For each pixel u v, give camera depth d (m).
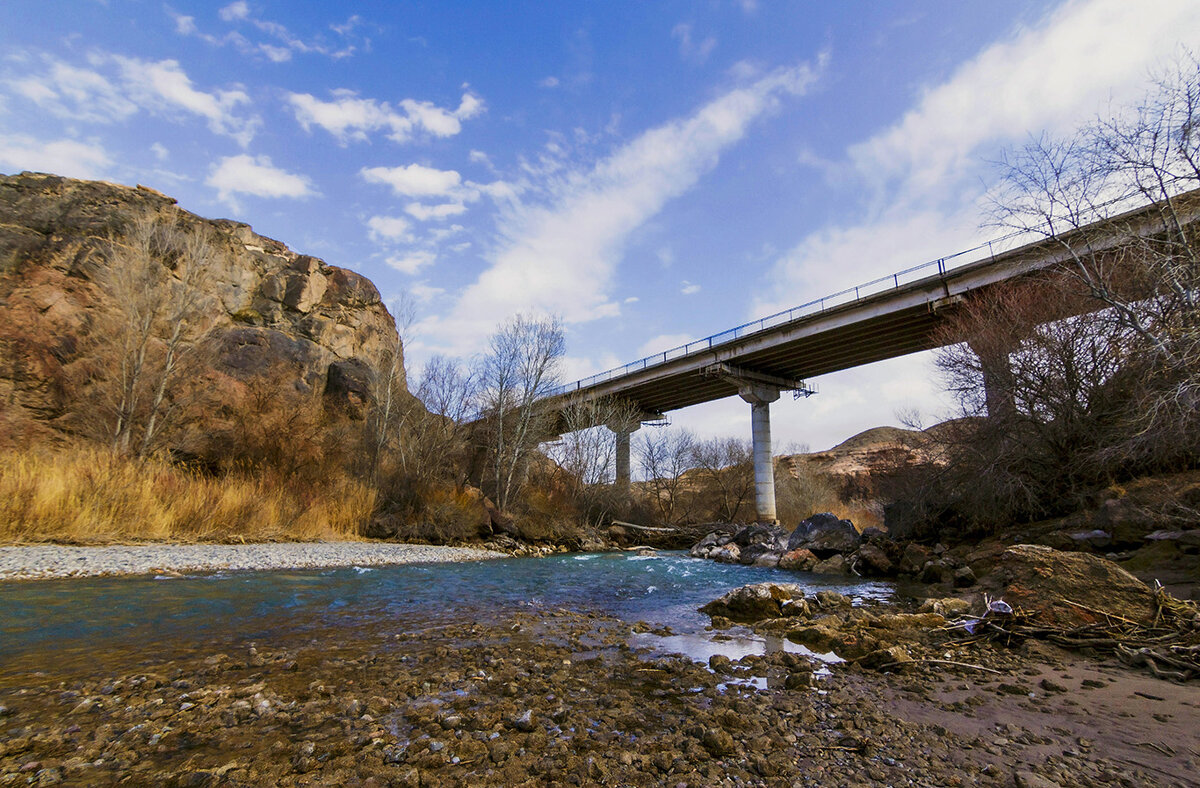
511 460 37.25
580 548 34.16
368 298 50.47
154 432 27.58
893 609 11.11
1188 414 12.18
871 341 44.19
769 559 23.48
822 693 5.88
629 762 4.17
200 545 19.53
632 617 11.00
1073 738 4.51
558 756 4.27
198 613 9.93
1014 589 8.66
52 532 17.20
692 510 56.00
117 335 29.25
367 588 13.82
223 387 32.88
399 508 31.05
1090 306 15.67
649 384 56.59
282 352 39.09
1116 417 14.82
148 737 4.52
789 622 9.59
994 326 18.98
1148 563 10.84
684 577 18.47
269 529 23.45
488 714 5.12
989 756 4.21
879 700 5.62
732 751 4.34
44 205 32.81
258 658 7.02
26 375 26.22
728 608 11.32
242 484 24.98
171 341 28.58
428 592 13.60
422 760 4.12
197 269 31.42
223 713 5.04
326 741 4.47
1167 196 12.82
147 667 6.63
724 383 55.78
